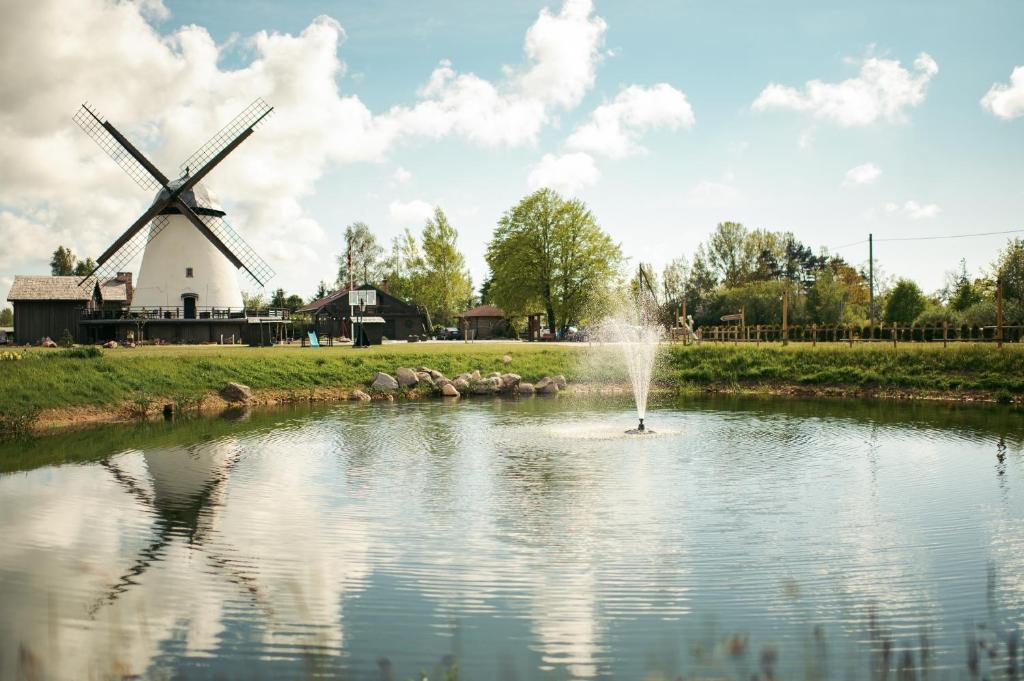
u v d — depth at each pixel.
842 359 43.16
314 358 42.31
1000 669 7.74
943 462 19.53
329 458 20.70
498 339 103.69
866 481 17.17
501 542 12.52
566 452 21.38
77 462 20.52
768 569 11.05
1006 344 42.53
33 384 31.73
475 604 9.79
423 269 102.38
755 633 8.80
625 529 13.25
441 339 98.62
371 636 8.82
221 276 69.06
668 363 46.53
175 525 13.77
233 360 39.62
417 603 9.82
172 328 66.81
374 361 43.31
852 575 10.77
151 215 65.56
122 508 15.10
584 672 7.86
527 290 82.69
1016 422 27.83
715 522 13.68
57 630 9.03
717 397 39.28
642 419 25.92
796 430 25.73
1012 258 65.88
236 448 22.67
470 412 32.31
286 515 14.43
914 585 10.35
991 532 12.95
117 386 33.78
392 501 15.50
